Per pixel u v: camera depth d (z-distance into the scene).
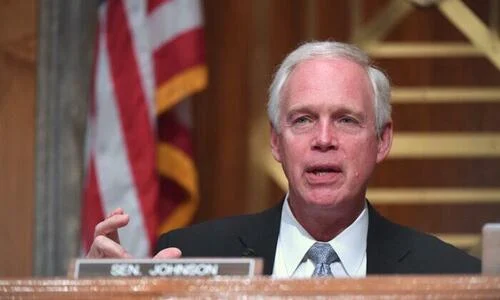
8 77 12.07
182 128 11.84
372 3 12.82
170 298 4.41
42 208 12.09
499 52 12.73
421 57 12.79
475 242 12.69
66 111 12.10
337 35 12.77
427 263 7.09
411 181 12.74
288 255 7.12
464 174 12.74
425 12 12.80
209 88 12.68
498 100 12.74
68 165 12.10
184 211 11.72
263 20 12.74
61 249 12.09
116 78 11.23
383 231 7.20
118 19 11.34
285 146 6.86
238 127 12.66
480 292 4.31
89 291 4.45
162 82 11.34
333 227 7.01
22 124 12.09
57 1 12.09
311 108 6.77
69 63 12.09
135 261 5.20
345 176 6.78
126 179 11.06
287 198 7.29
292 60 7.03
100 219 11.05
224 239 7.52
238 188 12.65
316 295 4.34
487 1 12.77
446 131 12.77
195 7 11.46
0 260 12.05
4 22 12.09
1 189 12.09
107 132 11.17
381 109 7.09
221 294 4.41
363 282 4.38
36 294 4.47
